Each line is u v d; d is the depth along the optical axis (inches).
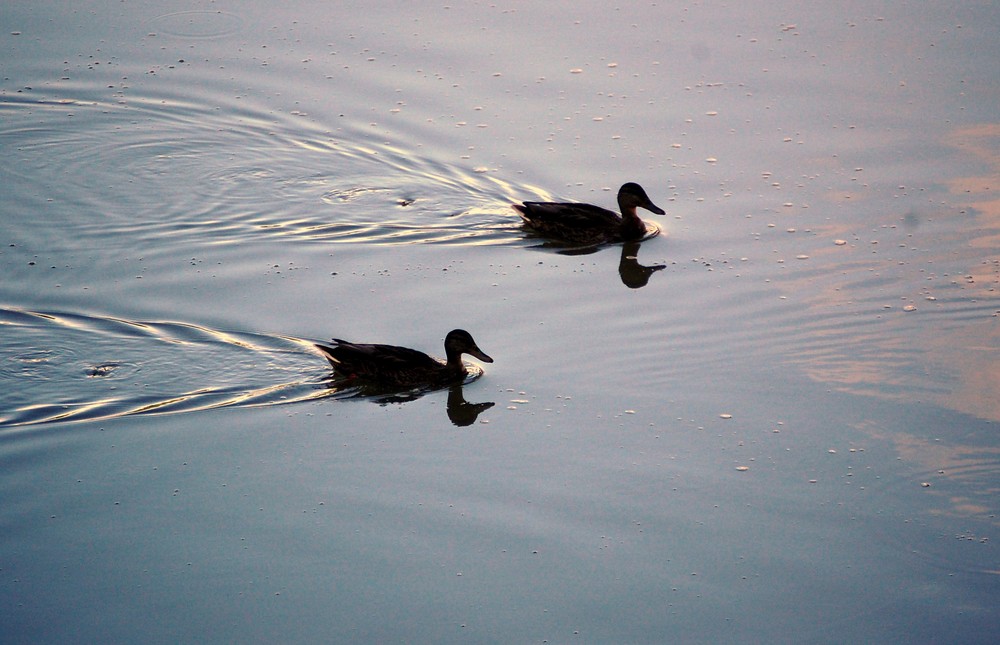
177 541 536.7
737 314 732.7
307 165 928.9
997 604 502.0
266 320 714.8
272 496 569.0
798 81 1024.2
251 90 1031.6
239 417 626.5
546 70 1055.0
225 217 852.6
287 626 489.1
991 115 959.0
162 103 1013.2
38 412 620.4
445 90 1026.1
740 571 523.5
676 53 1080.8
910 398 645.9
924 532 545.0
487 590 512.4
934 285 753.6
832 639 484.7
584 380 669.3
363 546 537.6
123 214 850.1
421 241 827.4
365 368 652.7
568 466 596.1
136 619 489.4
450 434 622.8
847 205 855.1
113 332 694.5
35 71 1059.3
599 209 835.4
